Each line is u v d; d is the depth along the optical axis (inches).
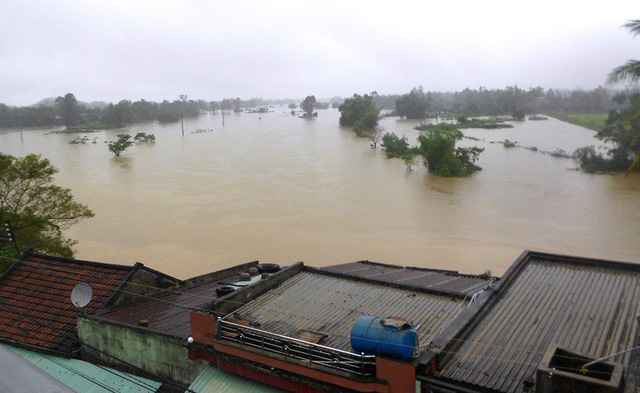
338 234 2039.9
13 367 98.7
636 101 3046.3
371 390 420.5
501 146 4589.1
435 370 422.6
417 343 434.0
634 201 2442.2
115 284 734.5
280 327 537.3
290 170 3570.4
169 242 1973.4
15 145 5556.1
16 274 802.8
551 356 365.7
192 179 3287.4
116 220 2298.2
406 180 3115.2
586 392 336.5
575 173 3213.6
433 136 3474.4
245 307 595.2
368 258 1756.9
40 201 1217.4
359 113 7249.0
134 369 594.2
